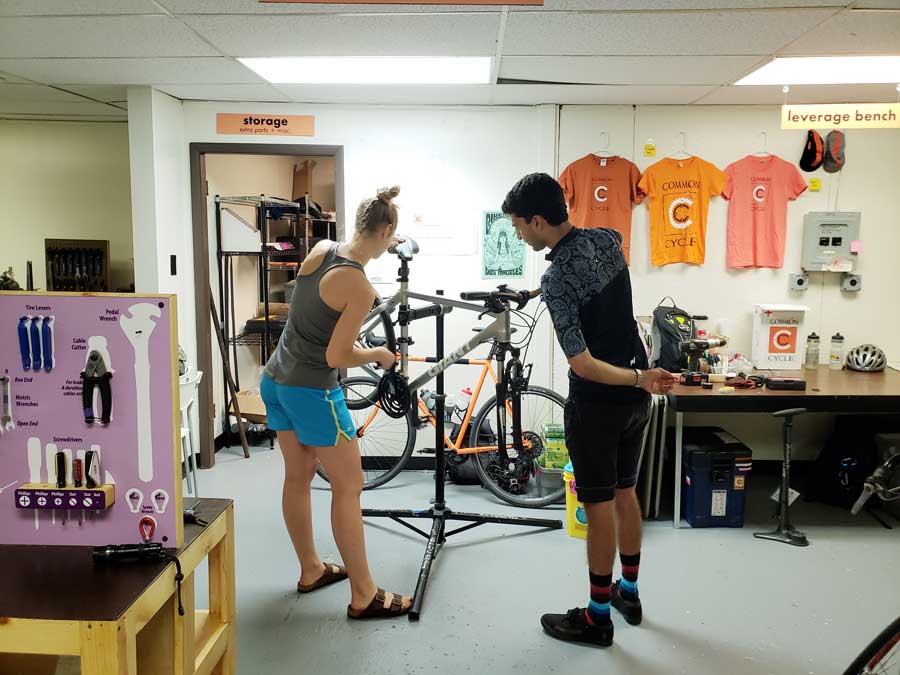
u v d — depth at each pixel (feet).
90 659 3.62
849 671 4.88
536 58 9.78
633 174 12.83
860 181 12.86
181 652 4.42
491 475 11.64
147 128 11.87
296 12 8.01
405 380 8.34
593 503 6.76
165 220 12.39
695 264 13.09
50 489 4.26
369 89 11.76
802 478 13.06
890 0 7.46
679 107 12.81
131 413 4.27
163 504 4.34
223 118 12.93
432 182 13.12
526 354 13.21
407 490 12.20
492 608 7.85
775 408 10.05
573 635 7.13
